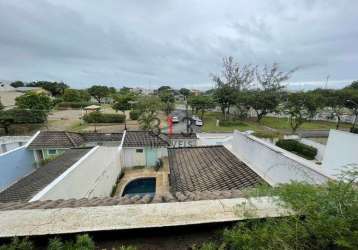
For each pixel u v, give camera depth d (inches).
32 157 472.4
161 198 120.6
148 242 84.4
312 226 62.1
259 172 239.9
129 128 989.8
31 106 964.0
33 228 79.7
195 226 86.3
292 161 185.2
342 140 284.4
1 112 856.3
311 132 994.1
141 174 503.2
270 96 1191.6
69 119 1205.7
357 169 134.0
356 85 1625.2
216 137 640.4
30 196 207.6
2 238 76.1
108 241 83.1
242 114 1317.7
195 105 1294.3
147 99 1065.5
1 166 368.2
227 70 1386.6
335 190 72.4
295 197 77.1
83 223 83.2
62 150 481.7
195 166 303.3
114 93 2260.1
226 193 134.0
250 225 80.7
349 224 58.7
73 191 269.0
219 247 75.9
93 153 344.8
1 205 114.0
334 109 1163.3
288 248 60.5
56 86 2444.6
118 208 94.4
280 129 1059.3
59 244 71.2
